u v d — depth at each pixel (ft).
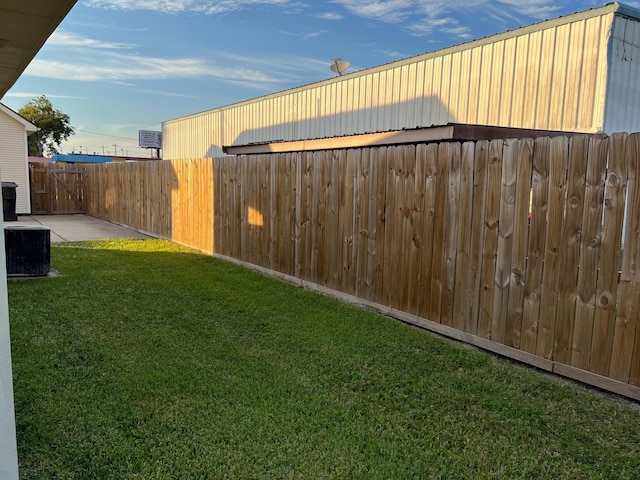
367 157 15.31
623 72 19.19
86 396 8.80
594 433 7.94
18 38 7.51
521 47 21.53
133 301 15.53
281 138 38.55
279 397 9.05
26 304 14.78
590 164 9.58
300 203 18.43
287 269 19.35
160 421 8.00
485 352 11.79
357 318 14.34
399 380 9.98
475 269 12.06
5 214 38.81
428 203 13.28
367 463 7.01
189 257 24.41
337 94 32.55
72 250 25.71
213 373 10.05
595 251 9.54
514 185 11.06
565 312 10.12
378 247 15.06
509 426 8.16
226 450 7.23
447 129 14.98
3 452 5.02
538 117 21.04
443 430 7.99
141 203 34.09
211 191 24.88
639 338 8.91
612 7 18.30
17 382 9.28
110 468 6.69
